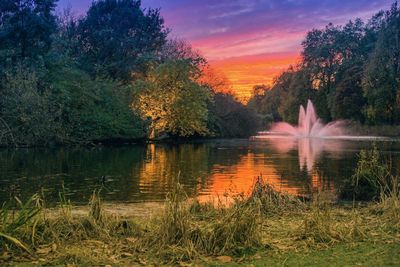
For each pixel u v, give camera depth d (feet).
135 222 25.17
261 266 18.61
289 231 24.58
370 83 200.44
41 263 18.97
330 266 18.38
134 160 74.02
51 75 117.39
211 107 160.25
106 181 49.14
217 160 74.49
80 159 75.05
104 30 169.27
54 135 103.40
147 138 134.51
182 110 132.98
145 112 132.26
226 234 21.56
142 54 177.27
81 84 119.24
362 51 255.91
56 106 110.32
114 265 18.85
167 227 21.86
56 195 39.88
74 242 22.35
